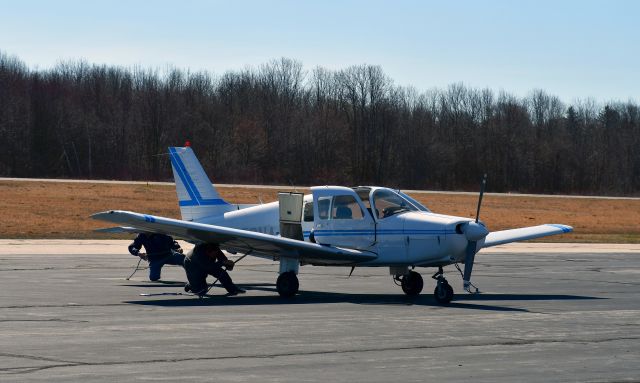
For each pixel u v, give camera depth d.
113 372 10.18
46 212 54.78
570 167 122.50
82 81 118.38
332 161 112.94
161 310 16.12
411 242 18.77
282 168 111.00
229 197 67.75
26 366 10.45
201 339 12.66
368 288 21.89
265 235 18.17
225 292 20.27
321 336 13.15
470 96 124.31
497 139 120.00
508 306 17.91
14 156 101.56
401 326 14.38
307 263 19.95
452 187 116.62
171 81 118.88
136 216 17.17
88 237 42.78
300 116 115.75
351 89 117.25
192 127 110.81
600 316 16.39
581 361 11.45
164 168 108.31
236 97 120.31
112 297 18.38
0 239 40.06
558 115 131.25
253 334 13.23
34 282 21.62
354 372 10.48
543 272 28.48
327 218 19.75
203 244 19.17
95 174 105.12
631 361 11.49
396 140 116.12
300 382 9.88
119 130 108.69
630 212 79.31
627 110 135.25
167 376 10.04
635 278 26.47
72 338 12.57
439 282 18.27
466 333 13.72
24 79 112.56
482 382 10.06
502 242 20.56
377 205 19.36
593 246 44.59
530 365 11.12
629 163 125.50
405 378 10.20
